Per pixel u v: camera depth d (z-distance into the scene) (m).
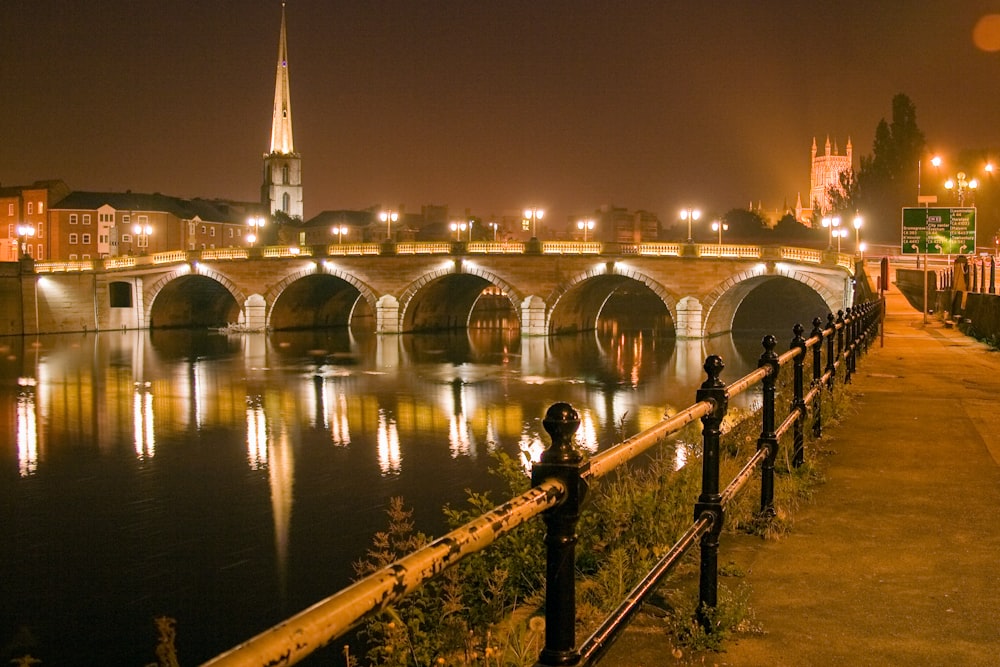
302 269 89.62
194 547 22.62
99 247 131.88
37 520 25.36
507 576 7.72
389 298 86.50
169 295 98.50
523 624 5.80
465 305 102.81
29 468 31.97
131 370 60.78
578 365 63.06
